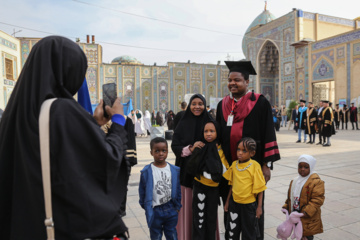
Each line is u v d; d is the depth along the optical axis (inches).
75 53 43.2
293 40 876.6
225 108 101.2
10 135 39.4
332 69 758.5
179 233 106.3
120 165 45.2
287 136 531.8
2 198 38.5
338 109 657.0
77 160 37.4
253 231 87.8
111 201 40.6
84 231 36.8
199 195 94.0
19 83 41.1
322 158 285.7
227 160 98.7
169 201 96.9
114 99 50.1
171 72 1151.0
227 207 97.1
